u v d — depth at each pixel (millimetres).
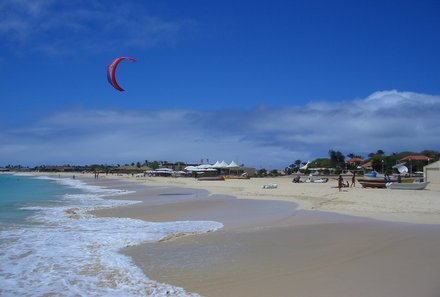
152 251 11164
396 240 11531
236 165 87625
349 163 95688
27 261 10156
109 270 9258
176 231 14602
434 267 8680
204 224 16172
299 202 23766
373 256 9781
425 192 29406
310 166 100938
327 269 8773
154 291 7680
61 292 7762
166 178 90438
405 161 79000
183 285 8008
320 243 11531
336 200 23750
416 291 7148
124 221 17625
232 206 23062
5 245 12141
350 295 7051
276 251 10742
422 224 14562
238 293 7395
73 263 9938
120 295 7500
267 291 7449
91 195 37250
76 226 16141
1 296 7566
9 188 54500
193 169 93125
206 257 10297
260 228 14609
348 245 11086
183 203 25875
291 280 8070
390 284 7582
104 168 188500
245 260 9867
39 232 14594
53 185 66375
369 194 27266
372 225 14438
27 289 7961
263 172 92062
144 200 30328
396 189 33688
